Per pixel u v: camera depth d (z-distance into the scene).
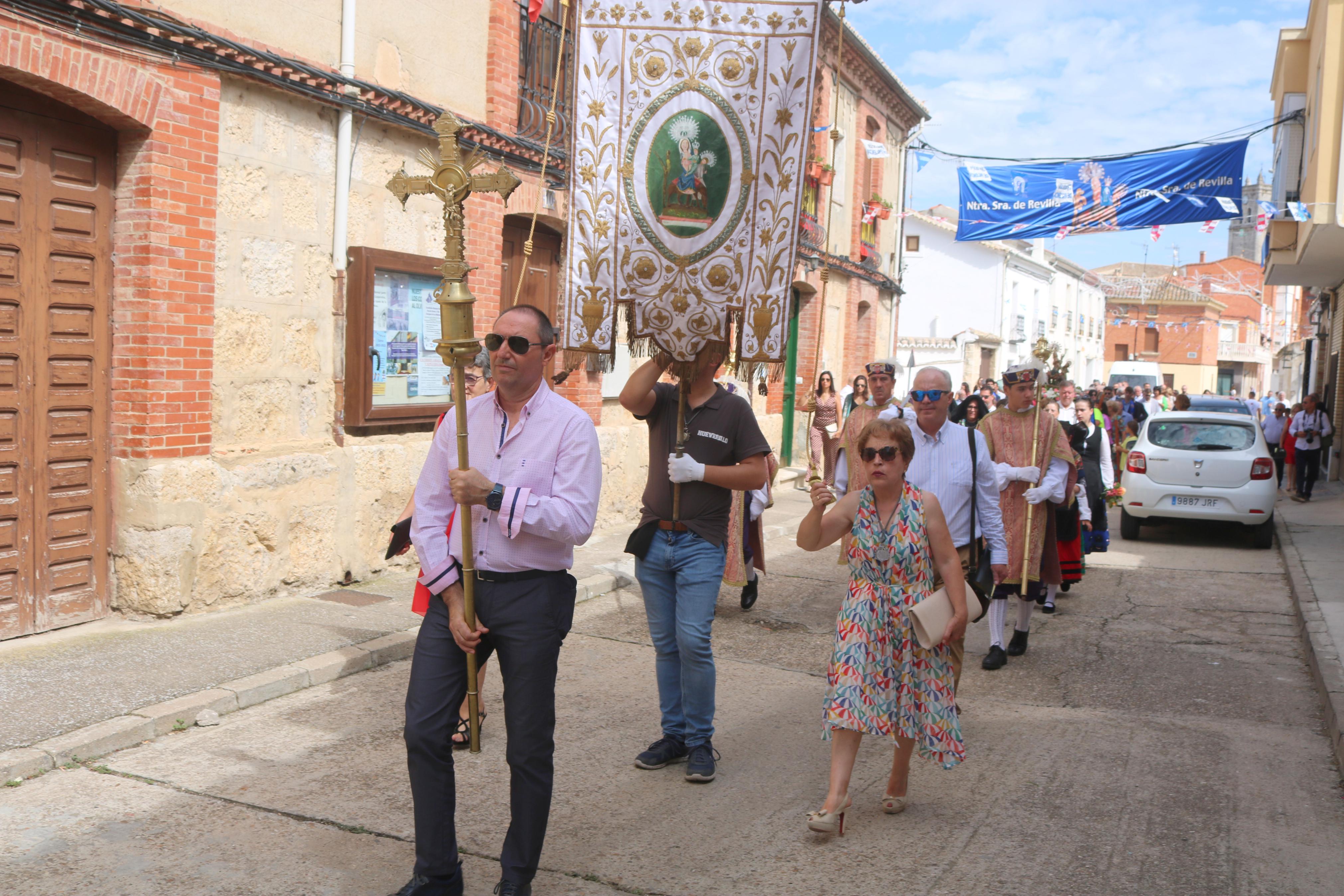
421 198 8.64
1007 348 42.88
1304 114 15.39
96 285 6.32
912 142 22.31
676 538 4.66
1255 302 73.75
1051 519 7.11
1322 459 24.11
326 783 4.42
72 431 6.23
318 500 7.66
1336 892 3.65
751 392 5.59
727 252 4.52
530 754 3.29
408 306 8.43
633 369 12.14
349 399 7.93
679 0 4.44
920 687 4.08
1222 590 9.64
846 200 19.00
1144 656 7.16
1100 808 4.38
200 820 4.02
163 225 6.38
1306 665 6.97
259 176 7.16
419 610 4.86
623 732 5.23
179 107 6.43
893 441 4.01
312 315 7.72
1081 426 10.07
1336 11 12.26
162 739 4.87
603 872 3.68
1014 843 4.00
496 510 3.21
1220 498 12.20
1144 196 15.18
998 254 41.53
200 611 6.75
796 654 6.95
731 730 5.34
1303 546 11.68
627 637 7.20
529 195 9.83
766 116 4.45
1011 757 5.00
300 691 5.67
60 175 6.06
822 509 4.21
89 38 5.86
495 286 9.41
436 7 8.68
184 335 6.56
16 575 5.96
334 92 7.56
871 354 20.61
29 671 5.45
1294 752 5.20
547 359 3.43
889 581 4.04
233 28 6.84
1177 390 65.81
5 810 4.05
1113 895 3.59
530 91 10.05
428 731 3.24
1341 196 12.17
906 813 4.29
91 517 6.38
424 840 3.23
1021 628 7.15
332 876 3.59
